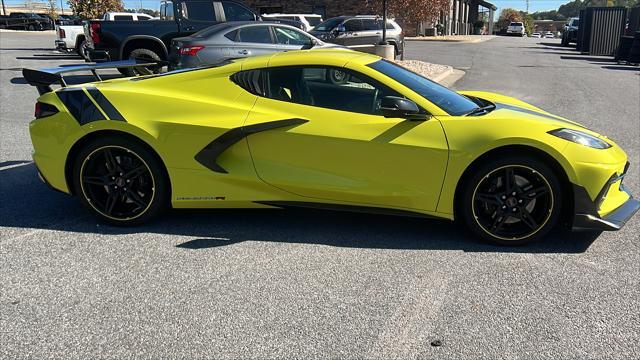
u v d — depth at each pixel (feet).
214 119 13.01
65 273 11.39
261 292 10.57
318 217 14.69
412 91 12.81
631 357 8.53
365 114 12.75
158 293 10.55
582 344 8.86
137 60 17.88
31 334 9.18
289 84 13.17
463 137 12.15
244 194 13.32
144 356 8.57
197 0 40.06
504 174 12.32
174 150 13.15
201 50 33.99
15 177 18.60
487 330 9.26
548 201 12.24
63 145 13.57
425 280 11.05
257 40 35.19
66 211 15.17
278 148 12.95
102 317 9.70
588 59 73.26
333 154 12.69
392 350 8.71
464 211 12.62
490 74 51.37
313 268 11.61
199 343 8.91
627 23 78.38
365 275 11.28
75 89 13.88
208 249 12.60
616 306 10.05
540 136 11.91
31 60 58.80
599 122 28.60
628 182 17.98
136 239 13.19
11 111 30.66
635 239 13.19
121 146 13.30
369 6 102.99
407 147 12.29
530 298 10.34
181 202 13.57
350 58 13.38
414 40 113.09
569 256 12.21
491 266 11.69
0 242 12.99
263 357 8.54
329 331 9.24
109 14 64.13
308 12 115.03
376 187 12.66
